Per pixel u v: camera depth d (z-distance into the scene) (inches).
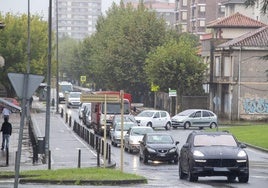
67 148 2883.9
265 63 5187.0
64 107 6712.6
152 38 6210.6
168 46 5388.8
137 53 6186.0
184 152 1791.3
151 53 5703.7
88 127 4338.1
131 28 6245.1
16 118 4894.2
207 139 1761.8
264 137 3585.1
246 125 4660.4
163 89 5378.9
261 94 5201.8
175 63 5290.4
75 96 6747.1
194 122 4416.8
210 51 5654.5
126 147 2962.6
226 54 5329.7
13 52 5669.3
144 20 6250.0
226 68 5344.5
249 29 6146.7
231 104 5206.7
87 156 2527.1
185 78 5319.9
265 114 5191.9
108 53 6323.8
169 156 2464.3
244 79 5206.7
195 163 1679.4
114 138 3221.0
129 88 6348.4
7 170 1932.8
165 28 6323.8
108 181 1608.0
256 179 1822.1
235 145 1753.2
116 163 2426.2
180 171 1839.3
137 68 6230.3
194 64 5324.8
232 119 5206.7
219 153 1681.8
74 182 1600.6
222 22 6146.7
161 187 1551.4
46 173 1764.3
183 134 3919.8
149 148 2459.4
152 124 4239.7
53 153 2640.3
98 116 3754.9
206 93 5654.5
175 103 5561.0
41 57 5880.9
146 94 6579.7
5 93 5797.2
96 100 1984.5
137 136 2923.2
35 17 6063.0
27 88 1071.0
